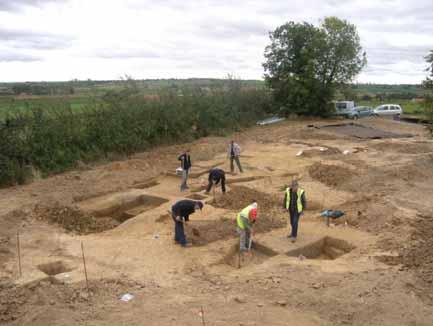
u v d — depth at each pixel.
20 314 7.57
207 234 11.59
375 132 31.55
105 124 23.52
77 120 22.62
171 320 7.22
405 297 7.95
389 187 15.62
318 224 12.49
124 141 23.95
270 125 38.53
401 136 29.62
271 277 8.94
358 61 41.53
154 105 27.45
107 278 9.04
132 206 15.96
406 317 7.33
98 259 10.21
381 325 7.12
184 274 9.31
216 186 16.86
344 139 28.66
